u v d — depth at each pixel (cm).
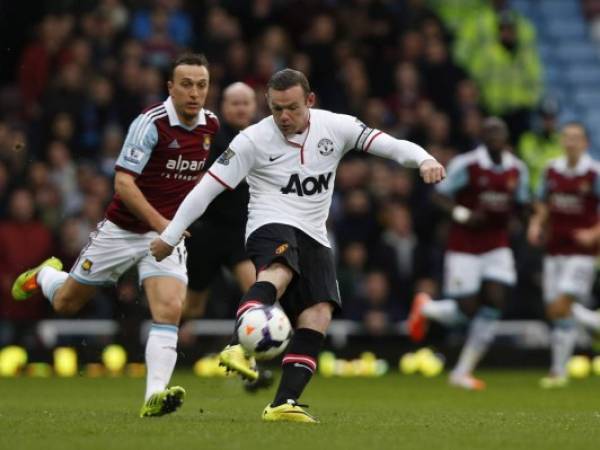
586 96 8394
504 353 6162
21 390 4284
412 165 2697
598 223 5181
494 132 4859
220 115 6200
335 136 2722
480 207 4903
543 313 6278
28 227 5647
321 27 6975
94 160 6341
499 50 7794
